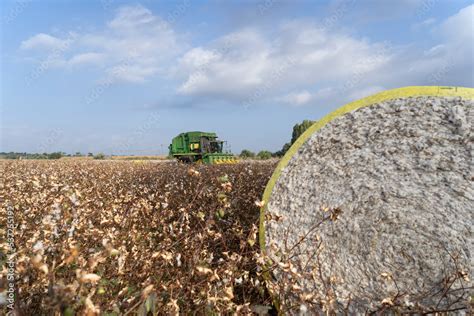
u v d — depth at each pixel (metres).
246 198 5.00
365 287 2.30
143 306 1.65
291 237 2.79
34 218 2.96
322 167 2.81
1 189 4.51
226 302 1.98
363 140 2.65
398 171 2.40
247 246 2.69
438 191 2.21
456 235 2.07
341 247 2.49
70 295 1.27
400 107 2.54
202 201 4.36
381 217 2.36
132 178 7.47
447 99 2.37
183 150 19.38
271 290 2.35
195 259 2.23
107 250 1.52
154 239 3.10
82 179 6.79
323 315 2.28
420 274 2.13
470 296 1.87
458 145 2.23
